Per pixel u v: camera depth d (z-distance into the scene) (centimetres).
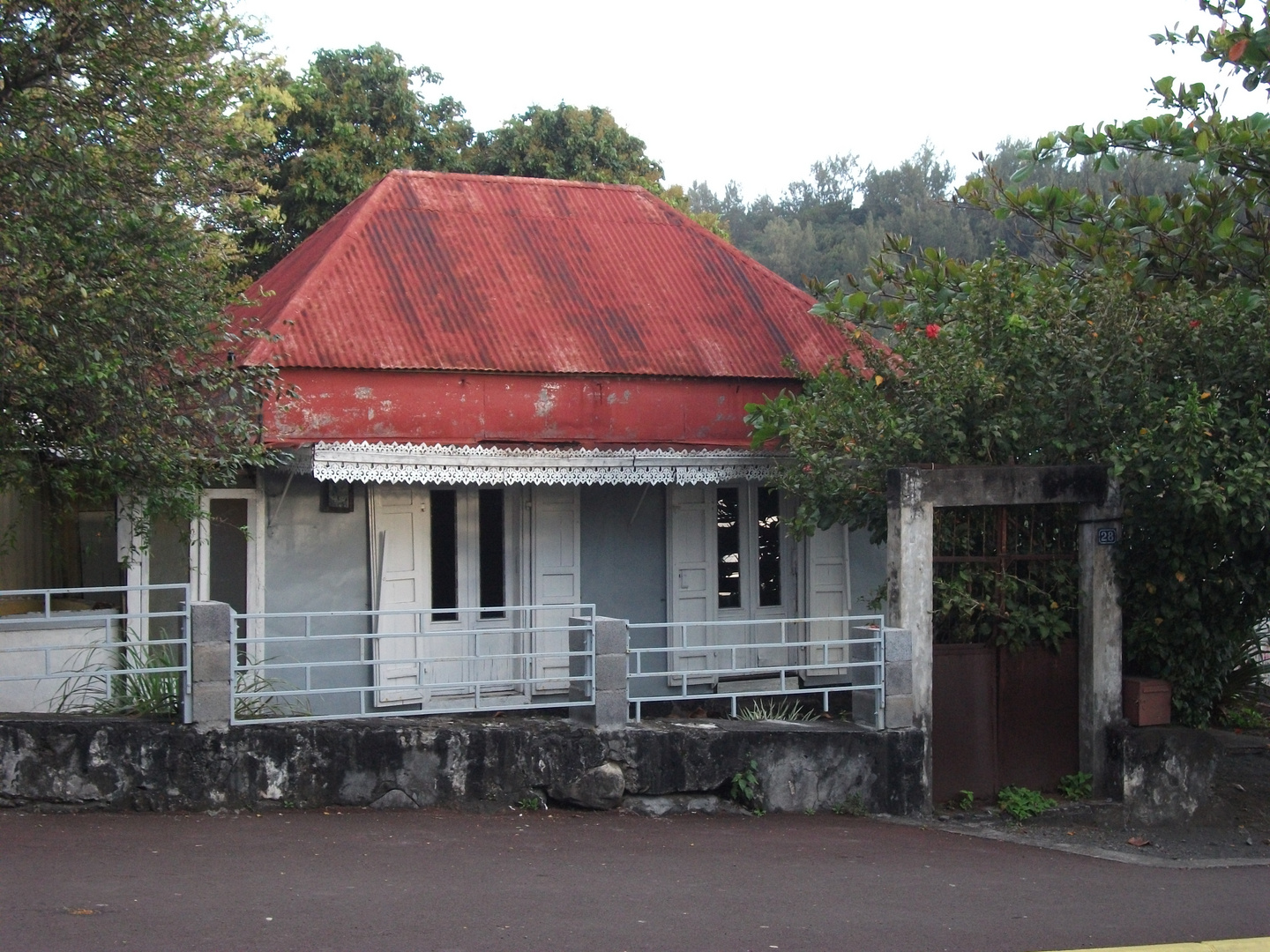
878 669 986
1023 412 1034
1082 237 1231
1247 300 1016
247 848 739
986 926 641
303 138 2206
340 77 2295
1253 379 966
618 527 1304
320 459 1052
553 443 1254
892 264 1277
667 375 1290
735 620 1341
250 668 873
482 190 1493
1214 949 597
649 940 588
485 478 1117
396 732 876
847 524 1312
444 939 573
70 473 973
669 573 1311
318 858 725
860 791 973
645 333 1341
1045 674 1051
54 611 1124
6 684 997
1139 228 1214
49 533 1120
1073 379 1011
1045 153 1242
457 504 1247
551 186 1541
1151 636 1053
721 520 1350
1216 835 996
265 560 1166
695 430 1309
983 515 1043
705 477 1191
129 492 976
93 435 917
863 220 6225
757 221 6712
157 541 1143
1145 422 992
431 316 1271
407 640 1209
